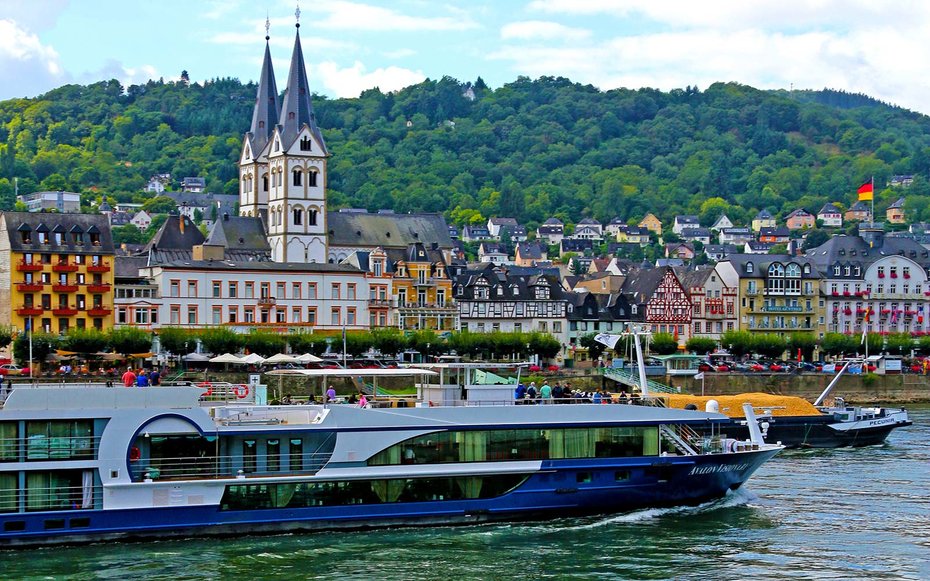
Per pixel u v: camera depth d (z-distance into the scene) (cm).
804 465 9712
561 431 7169
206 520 6600
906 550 6712
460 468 6962
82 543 6431
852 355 19725
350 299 17500
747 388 16200
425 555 6462
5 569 6078
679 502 7538
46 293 15425
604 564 6369
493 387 7362
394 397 7544
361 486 6844
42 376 12762
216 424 6631
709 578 6162
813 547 6756
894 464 9775
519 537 6825
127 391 6544
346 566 6259
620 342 18325
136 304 16088
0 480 6297
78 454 6412
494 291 19362
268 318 16900
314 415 6944
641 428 7344
